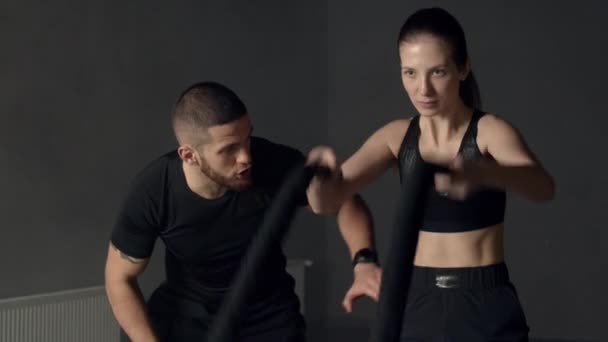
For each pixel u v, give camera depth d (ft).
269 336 8.51
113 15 18.25
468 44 24.09
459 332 7.59
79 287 17.47
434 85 6.64
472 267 7.61
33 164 16.56
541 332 23.58
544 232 23.56
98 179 17.89
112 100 18.19
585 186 23.25
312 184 6.05
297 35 24.21
